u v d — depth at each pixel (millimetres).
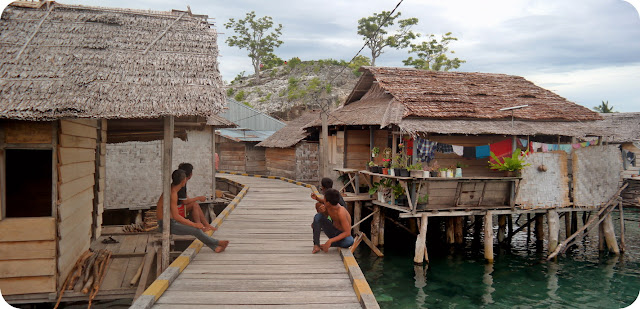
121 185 13797
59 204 6348
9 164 8484
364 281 5148
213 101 6527
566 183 14203
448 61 64750
